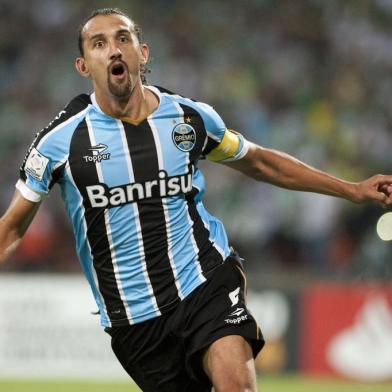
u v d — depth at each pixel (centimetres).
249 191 4612
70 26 5678
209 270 1588
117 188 1541
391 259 4128
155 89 1589
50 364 3819
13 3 5725
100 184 1538
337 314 3772
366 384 3716
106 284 1599
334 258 4444
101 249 1578
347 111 5247
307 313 3784
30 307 3844
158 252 1567
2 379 3731
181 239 1577
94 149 1533
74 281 3847
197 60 5512
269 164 1692
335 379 3747
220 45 5600
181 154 1562
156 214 1557
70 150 1533
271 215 4544
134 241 1560
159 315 1584
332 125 5125
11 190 4838
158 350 1614
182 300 1573
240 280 1623
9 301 3853
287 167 1697
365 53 5606
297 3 5825
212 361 1527
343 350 3756
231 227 4559
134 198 1546
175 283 1576
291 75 5434
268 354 3781
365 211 4450
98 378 3781
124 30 1522
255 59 5525
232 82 5369
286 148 5006
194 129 1573
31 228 4434
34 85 5388
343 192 1698
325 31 5716
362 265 4106
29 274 3903
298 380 3678
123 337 1630
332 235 4481
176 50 5550
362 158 4994
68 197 1573
